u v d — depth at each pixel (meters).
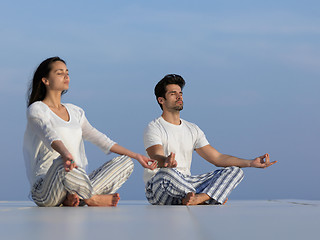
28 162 3.65
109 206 3.43
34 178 3.59
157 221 1.68
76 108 3.95
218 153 4.36
